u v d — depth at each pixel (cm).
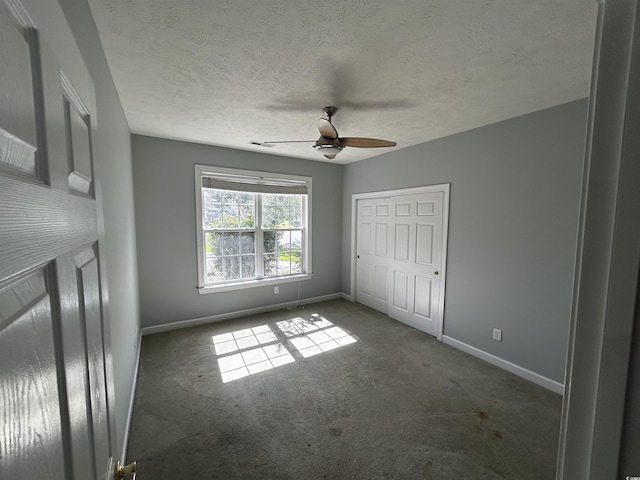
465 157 304
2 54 33
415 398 232
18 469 33
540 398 232
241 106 240
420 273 366
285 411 216
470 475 164
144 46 158
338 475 163
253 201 420
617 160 32
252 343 327
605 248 34
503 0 126
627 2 31
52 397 43
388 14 135
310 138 333
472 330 305
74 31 105
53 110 47
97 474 63
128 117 266
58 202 48
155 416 209
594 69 35
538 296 252
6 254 32
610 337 34
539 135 246
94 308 69
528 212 256
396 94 217
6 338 32
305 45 158
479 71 185
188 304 371
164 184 344
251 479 160
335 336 349
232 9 132
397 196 395
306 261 470
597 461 35
